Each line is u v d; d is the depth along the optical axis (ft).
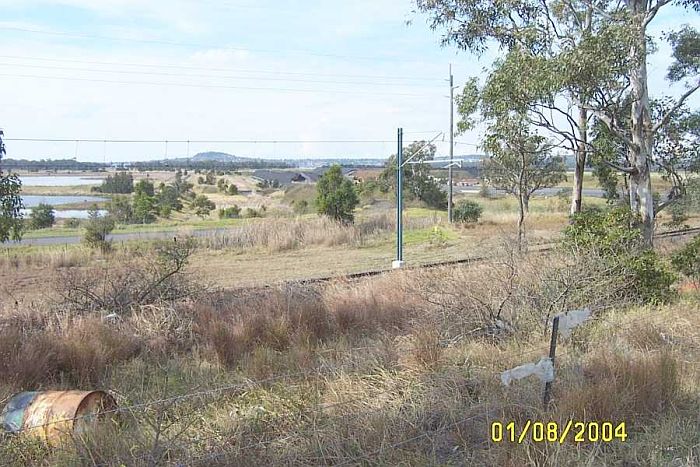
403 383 20.98
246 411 19.58
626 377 20.30
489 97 43.21
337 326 30.22
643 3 46.42
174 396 21.02
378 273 50.21
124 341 27.02
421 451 16.94
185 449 16.35
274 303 32.60
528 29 45.06
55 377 23.98
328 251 79.56
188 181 198.39
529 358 23.98
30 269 62.54
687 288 40.04
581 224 39.96
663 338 27.32
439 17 52.54
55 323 29.55
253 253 77.30
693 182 56.95
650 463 16.37
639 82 45.83
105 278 33.94
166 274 35.01
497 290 29.43
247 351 27.22
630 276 34.60
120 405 20.61
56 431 17.16
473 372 22.18
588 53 38.81
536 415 18.37
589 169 68.69
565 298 29.09
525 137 47.06
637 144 46.55
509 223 107.65
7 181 26.35
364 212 124.98
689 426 18.22
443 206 152.66
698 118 52.70
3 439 17.26
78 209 134.82
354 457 16.16
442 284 31.58
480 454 16.65
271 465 15.92
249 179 221.66
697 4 46.47
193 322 29.78
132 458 15.53
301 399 19.63
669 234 81.97
